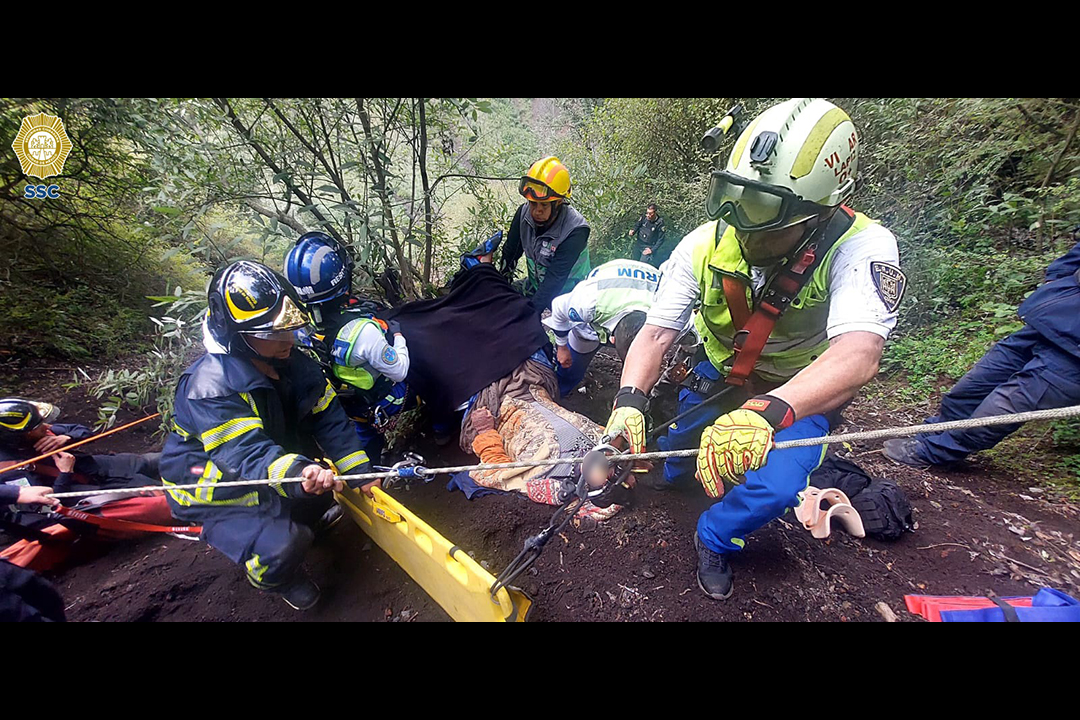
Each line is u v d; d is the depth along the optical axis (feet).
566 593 7.11
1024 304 8.43
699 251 6.01
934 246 14.01
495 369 9.50
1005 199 13.65
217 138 9.92
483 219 14.17
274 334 5.82
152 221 9.89
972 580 7.06
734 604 6.79
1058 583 6.97
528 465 5.52
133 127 9.64
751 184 4.58
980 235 14.23
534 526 8.21
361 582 7.49
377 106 10.92
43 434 7.79
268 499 6.59
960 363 11.47
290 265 7.81
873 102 14.79
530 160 18.40
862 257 4.89
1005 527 7.95
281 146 10.33
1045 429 9.75
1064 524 7.97
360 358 8.20
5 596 5.69
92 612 6.95
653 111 20.43
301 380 7.06
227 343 6.10
